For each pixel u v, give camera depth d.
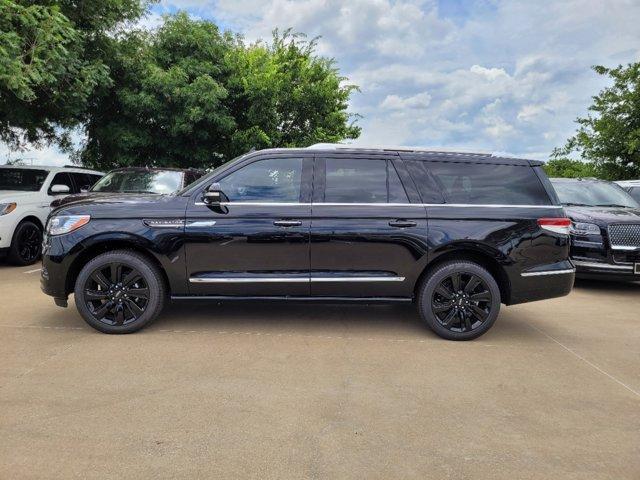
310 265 4.99
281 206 4.98
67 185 10.21
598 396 3.73
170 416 3.28
